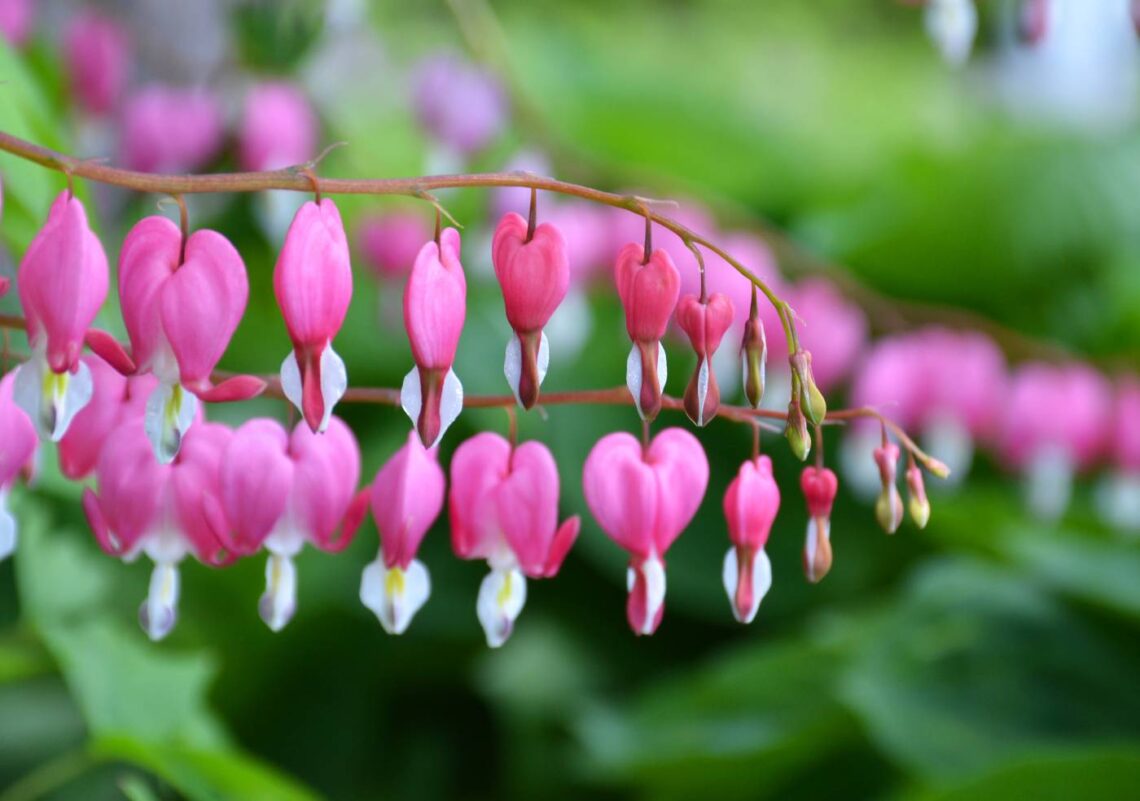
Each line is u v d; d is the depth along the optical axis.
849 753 1.55
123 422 0.96
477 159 1.73
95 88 1.54
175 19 1.76
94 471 0.97
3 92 1.05
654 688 1.74
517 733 1.64
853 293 1.69
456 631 1.67
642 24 4.09
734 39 4.32
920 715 1.45
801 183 2.37
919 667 1.51
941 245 2.08
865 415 0.97
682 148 2.38
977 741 1.42
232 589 1.57
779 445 1.92
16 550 1.16
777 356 1.62
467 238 1.86
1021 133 2.51
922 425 1.67
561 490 1.78
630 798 1.63
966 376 1.65
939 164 2.21
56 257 0.91
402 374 1.78
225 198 1.51
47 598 1.17
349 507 0.97
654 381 0.93
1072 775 1.18
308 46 1.55
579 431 1.84
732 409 0.97
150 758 1.10
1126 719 1.46
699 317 0.93
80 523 1.37
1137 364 1.99
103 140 1.58
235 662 1.61
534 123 1.66
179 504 0.96
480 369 1.81
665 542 0.96
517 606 0.97
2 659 1.17
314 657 1.68
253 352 1.74
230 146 1.50
